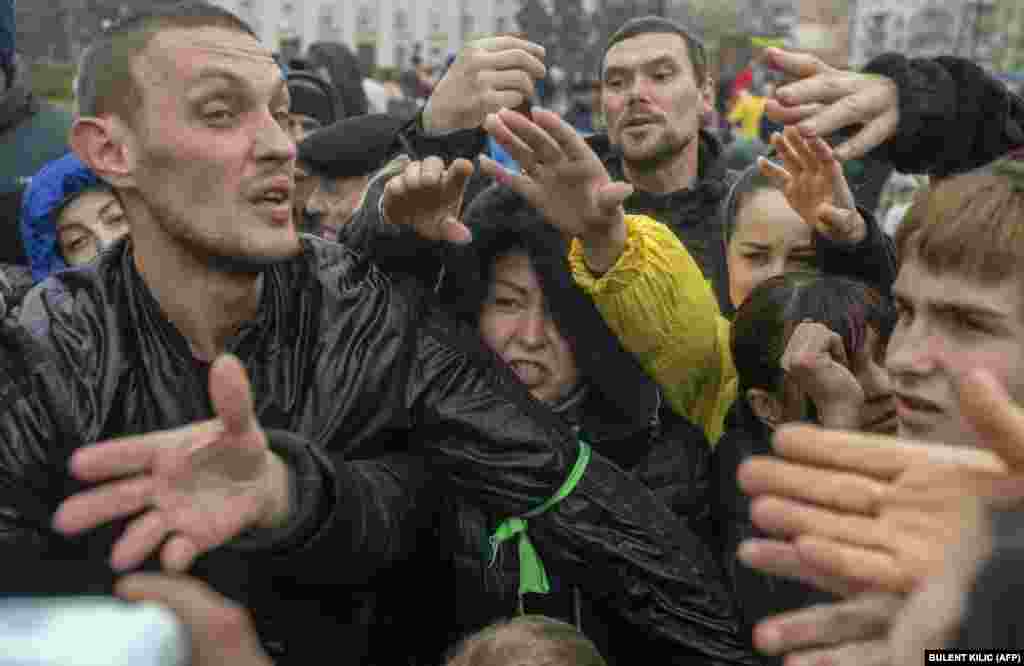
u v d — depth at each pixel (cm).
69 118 264
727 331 159
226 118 106
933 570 62
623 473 125
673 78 253
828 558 67
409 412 119
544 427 121
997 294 92
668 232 138
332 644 111
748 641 121
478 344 126
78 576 108
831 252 149
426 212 120
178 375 111
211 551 106
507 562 132
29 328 114
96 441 108
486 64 125
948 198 97
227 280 110
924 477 67
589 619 134
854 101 135
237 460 80
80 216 213
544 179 122
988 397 60
